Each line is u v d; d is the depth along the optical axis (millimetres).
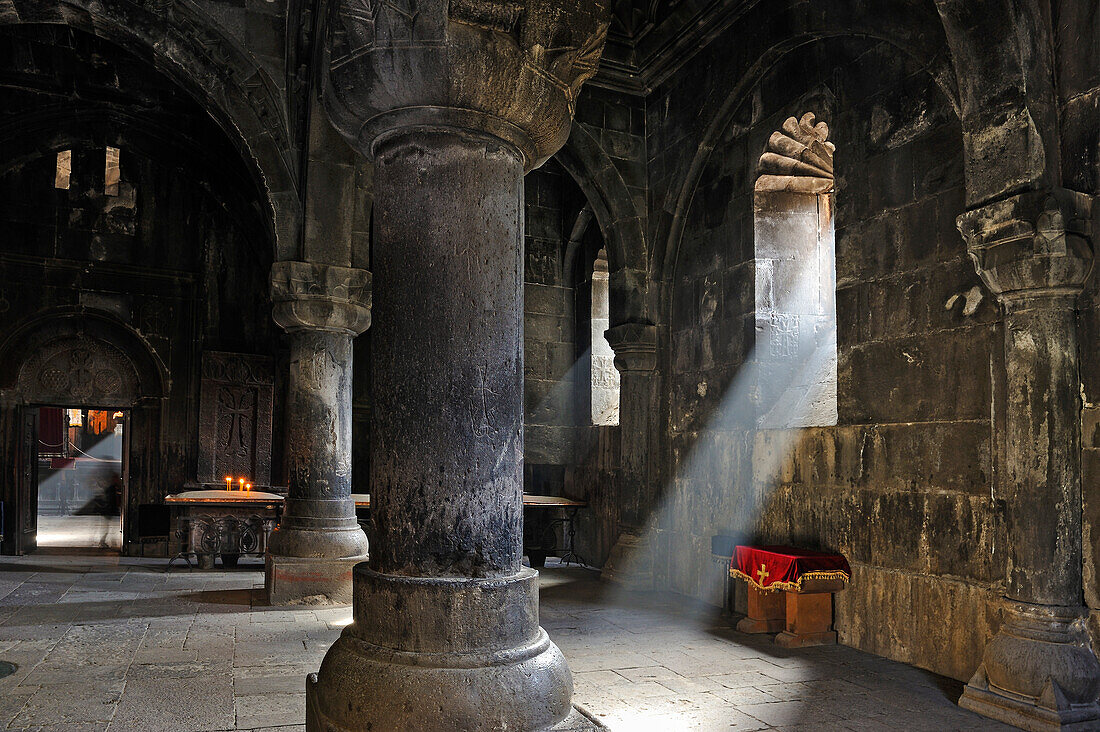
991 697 5395
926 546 6656
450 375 3160
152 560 12648
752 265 9070
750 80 9086
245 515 11594
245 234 14008
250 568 11852
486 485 3166
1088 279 5387
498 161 3338
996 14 5520
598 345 13539
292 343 9102
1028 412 5402
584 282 13828
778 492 8477
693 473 9922
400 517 3146
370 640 3111
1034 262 5301
